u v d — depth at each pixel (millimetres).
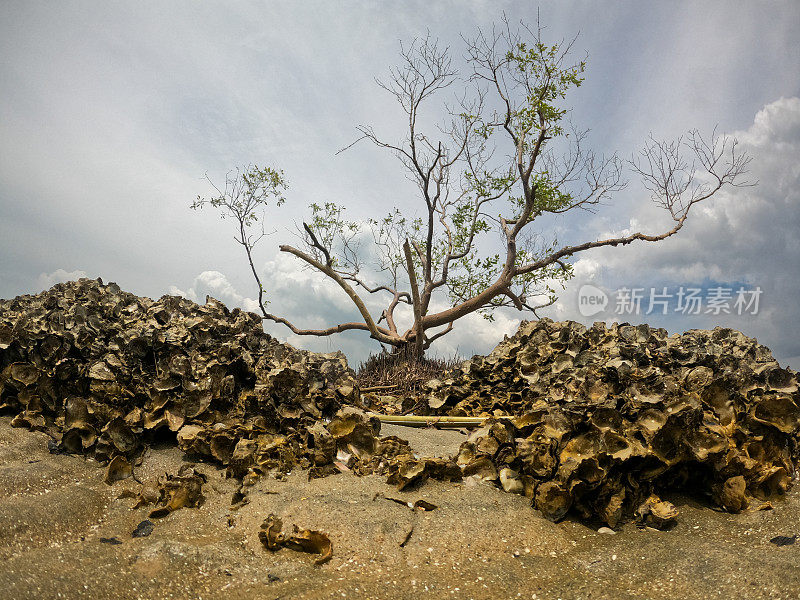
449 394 5336
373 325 9188
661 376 3824
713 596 2297
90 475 3371
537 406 3943
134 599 2244
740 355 4539
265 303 10219
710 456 3188
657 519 3018
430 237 10219
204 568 2492
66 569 2322
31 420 3844
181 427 3729
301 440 3734
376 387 6934
